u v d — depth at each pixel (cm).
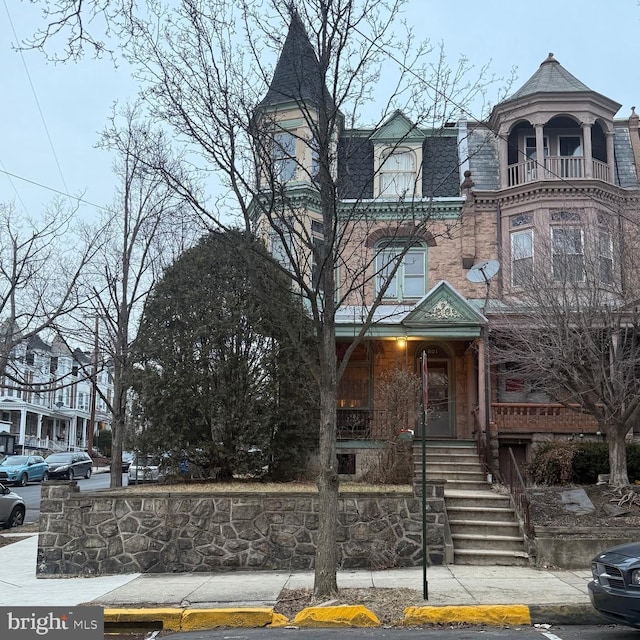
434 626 860
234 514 1221
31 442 5581
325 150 999
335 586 952
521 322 1569
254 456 1463
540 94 2120
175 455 1452
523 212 2108
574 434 1864
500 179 2194
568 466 1570
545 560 1173
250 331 1464
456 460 1738
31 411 5647
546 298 1448
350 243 1953
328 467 967
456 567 1180
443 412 2064
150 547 1212
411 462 1530
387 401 1614
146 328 1489
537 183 2069
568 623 877
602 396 1391
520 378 1934
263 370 1468
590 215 1664
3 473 3136
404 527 1215
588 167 2084
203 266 1484
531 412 1895
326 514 962
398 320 1903
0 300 1867
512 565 1197
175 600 961
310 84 1084
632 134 2292
